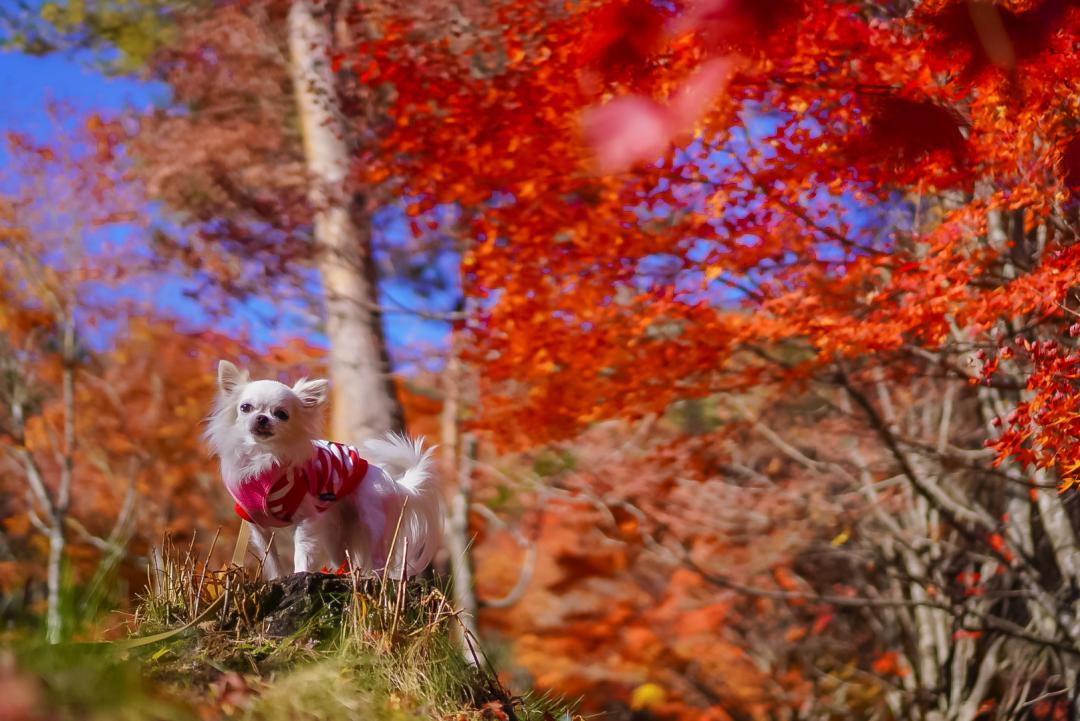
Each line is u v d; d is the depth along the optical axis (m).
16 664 3.29
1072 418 6.59
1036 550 12.12
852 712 15.49
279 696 3.78
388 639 4.26
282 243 11.59
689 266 9.14
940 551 13.89
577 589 16.50
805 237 9.16
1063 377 6.71
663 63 4.07
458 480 14.24
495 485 15.73
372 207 11.61
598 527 15.11
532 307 9.48
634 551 15.25
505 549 17.12
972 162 7.24
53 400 19.88
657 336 9.66
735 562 14.97
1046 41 4.05
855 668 15.72
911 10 6.94
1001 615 13.59
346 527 5.62
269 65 13.82
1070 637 10.42
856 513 13.35
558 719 4.71
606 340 9.38
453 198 9.41
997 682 13.87
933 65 6.64
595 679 15.98
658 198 8.87
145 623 4.30
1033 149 7.24
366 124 11.52
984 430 13.12
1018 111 6.63
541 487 13.79
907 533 13.84
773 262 9.21
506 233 9.50
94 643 3.89
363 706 3.89
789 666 16.31
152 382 19.30
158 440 19.17
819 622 15.23
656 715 17.28
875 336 7.99
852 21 7.52
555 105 8.38
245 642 4.21
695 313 9.16
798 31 6.86
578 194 9.70
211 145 12.30
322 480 5.43
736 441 13.48
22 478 20.16
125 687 3.42
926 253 8.78
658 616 15.69
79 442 19.55
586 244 9.20
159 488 19.09
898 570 13.87
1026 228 7.86
